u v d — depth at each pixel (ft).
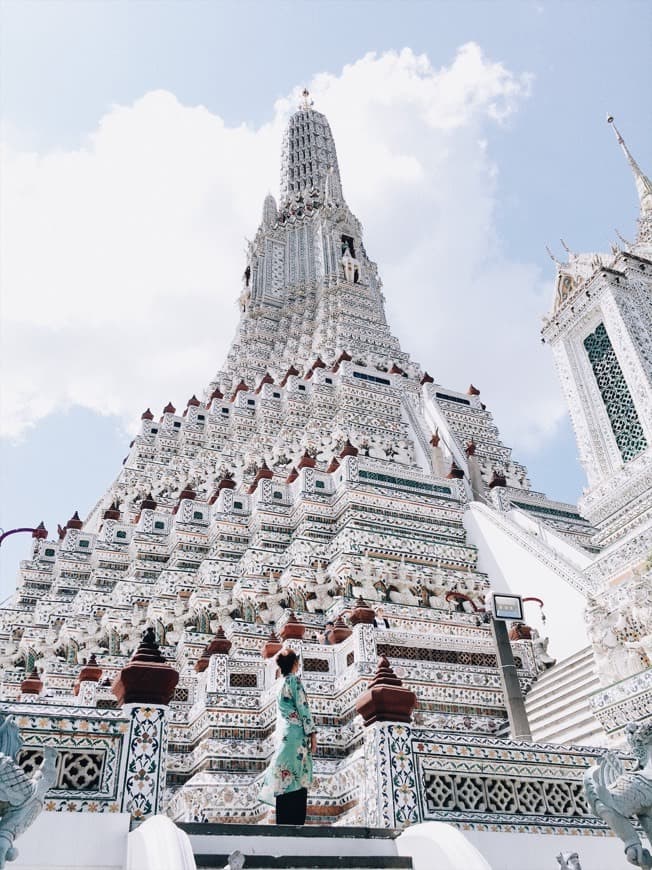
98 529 113.19
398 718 27.09
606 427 49.60
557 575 70.03
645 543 40.70
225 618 73.51
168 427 129.08
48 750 18.90
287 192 219.61
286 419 120.16
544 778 28.17
